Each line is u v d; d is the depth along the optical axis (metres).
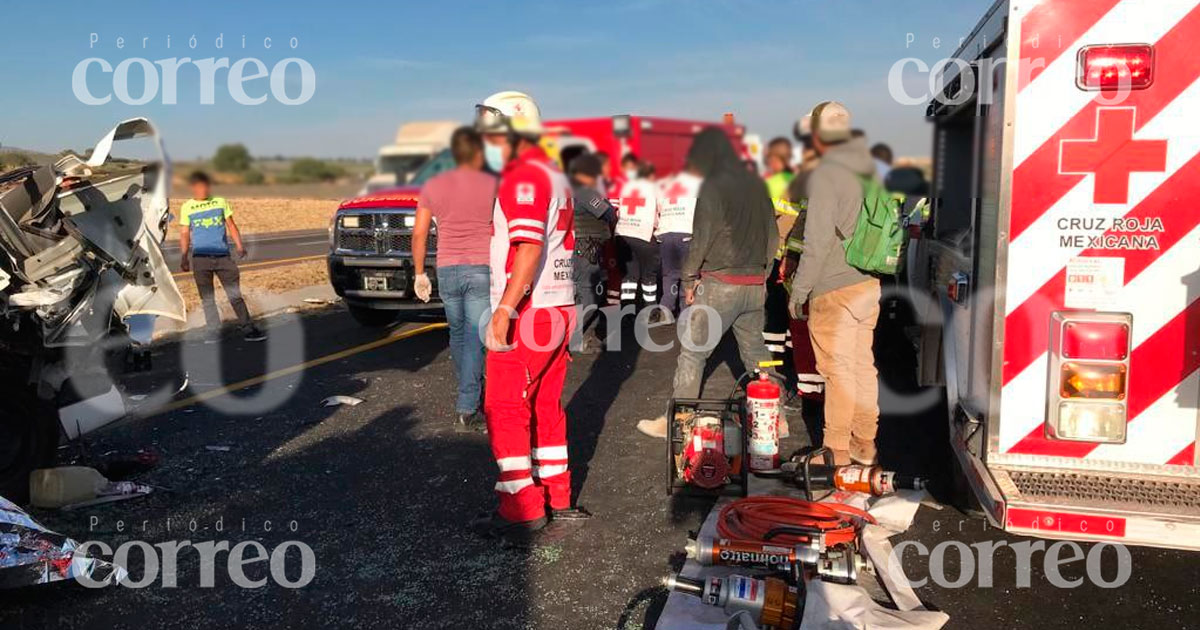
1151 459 3.27
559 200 3.71
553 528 4.07
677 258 8.08
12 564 3.37
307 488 4.63
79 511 4.32
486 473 4.82
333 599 3.44
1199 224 3.08
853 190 2.28
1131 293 3.18
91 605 3.41
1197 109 3.03
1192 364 3.16
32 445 4.41
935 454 4.98
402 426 5.70
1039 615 3.23
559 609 3.34
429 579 3.60
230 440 5.45
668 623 3.06
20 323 4.32
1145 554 3.71
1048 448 3.36
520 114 2.65
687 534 4.00
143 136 4.06
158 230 4.67
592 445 5.32
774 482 4.50
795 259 5.04
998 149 3.23
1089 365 3.23
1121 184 3.12
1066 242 3.20
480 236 5.28
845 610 3.15
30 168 4.45
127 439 5.47
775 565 3.43
